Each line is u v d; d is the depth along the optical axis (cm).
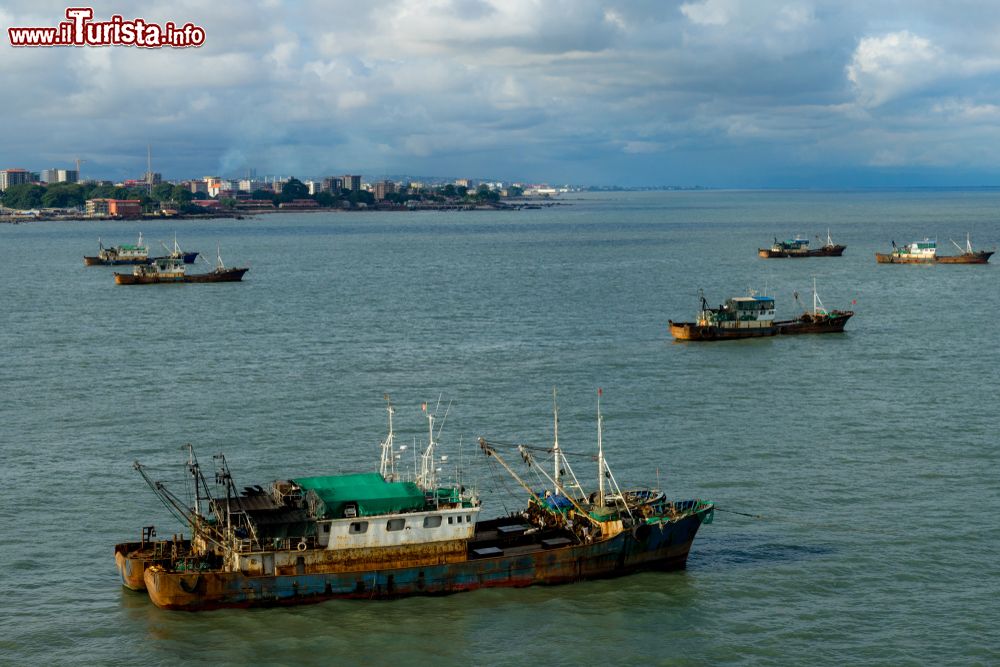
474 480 9994
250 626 7062
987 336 17962
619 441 11231
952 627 7056
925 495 9481
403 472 10181
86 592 7556
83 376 14812
